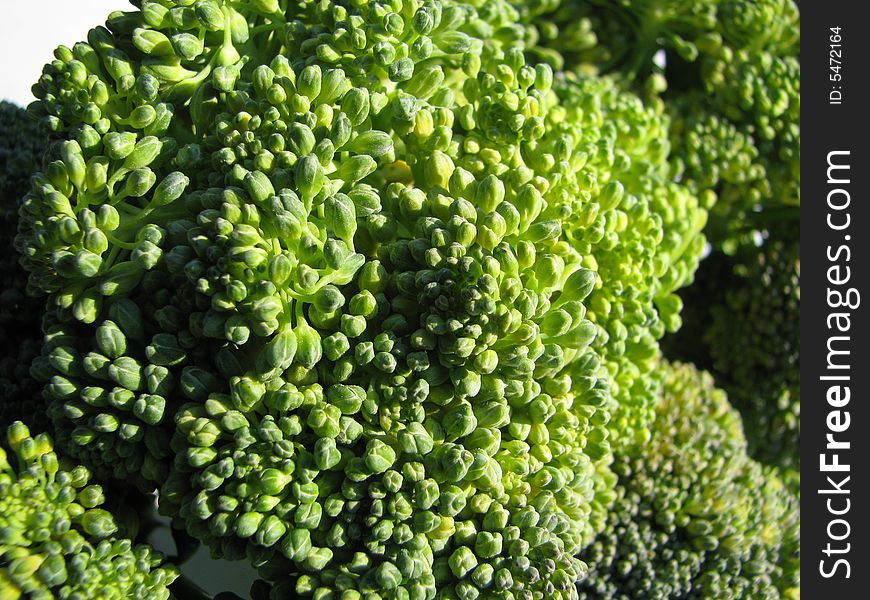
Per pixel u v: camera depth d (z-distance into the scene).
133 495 0.12
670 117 0.17
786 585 0.16
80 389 0.11
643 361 0.14
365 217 0.12
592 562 0.14
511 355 0.11
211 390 0.11
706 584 0.15
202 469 0.11
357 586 0.11
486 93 0.13
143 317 0.12
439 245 0.11
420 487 0.11
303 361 0.11
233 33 0.13
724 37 0.17
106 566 0.11
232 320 0.11
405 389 0.11
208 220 0.11
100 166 0.11
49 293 0.12
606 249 0.13
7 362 0.13
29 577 0.11
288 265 0.11
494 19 0.14
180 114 0.12
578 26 0.17
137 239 0.11
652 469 0.15
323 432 0.11
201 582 0.13
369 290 0.12
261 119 0.12
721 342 0.18
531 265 0.12
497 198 0.12
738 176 0.17
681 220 0.15
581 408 0.12
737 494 0.15
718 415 0.16
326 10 0.13
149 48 0.12
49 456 0.11
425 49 0.12
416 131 0.12
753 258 0.18
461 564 0.11
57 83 0.12
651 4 0.17
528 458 0.12
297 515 0.11
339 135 0.12
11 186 0.14
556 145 0.13
